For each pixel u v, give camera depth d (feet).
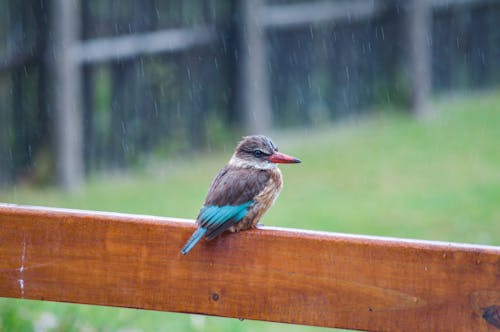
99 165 51.52
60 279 18.20
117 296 18.12
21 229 18.21
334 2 62.85
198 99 54.70
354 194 48.83
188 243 17.66
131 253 18.04
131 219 18.01
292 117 60.90
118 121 51.88
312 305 17.61
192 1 54.44
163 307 18.07
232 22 54.65
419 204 47.09
